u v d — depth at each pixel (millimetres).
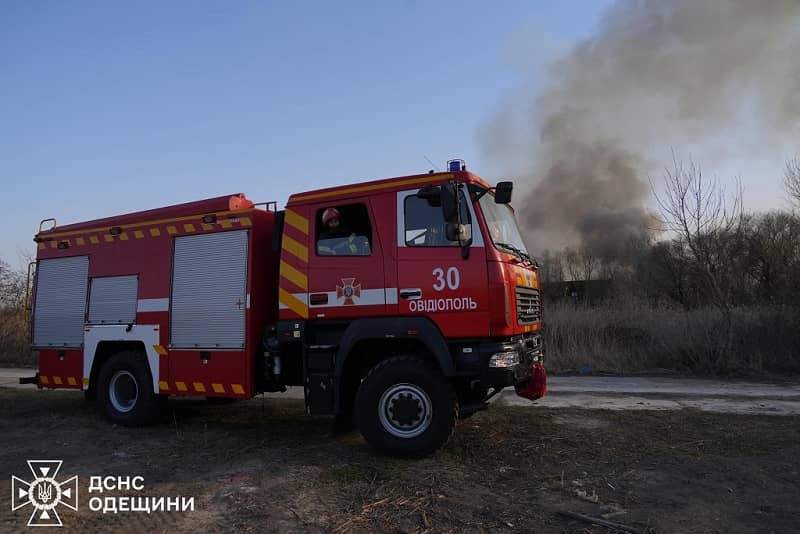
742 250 15266
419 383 5637
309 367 6188
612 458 5547
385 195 6070
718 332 12750
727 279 13383
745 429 6613
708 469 5156
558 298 18391
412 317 5750
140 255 7746
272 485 4992
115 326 7781
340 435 6879
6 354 18234
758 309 13516
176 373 7203
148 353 7445
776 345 12391
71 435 7141
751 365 12039
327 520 4188
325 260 6211
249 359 6750
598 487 4746
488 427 6871
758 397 9055
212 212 7273
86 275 8211
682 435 6391
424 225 5883
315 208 6371
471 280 5605
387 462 5562
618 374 12453
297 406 9078
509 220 6766
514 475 5098
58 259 8547
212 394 6934
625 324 14820
